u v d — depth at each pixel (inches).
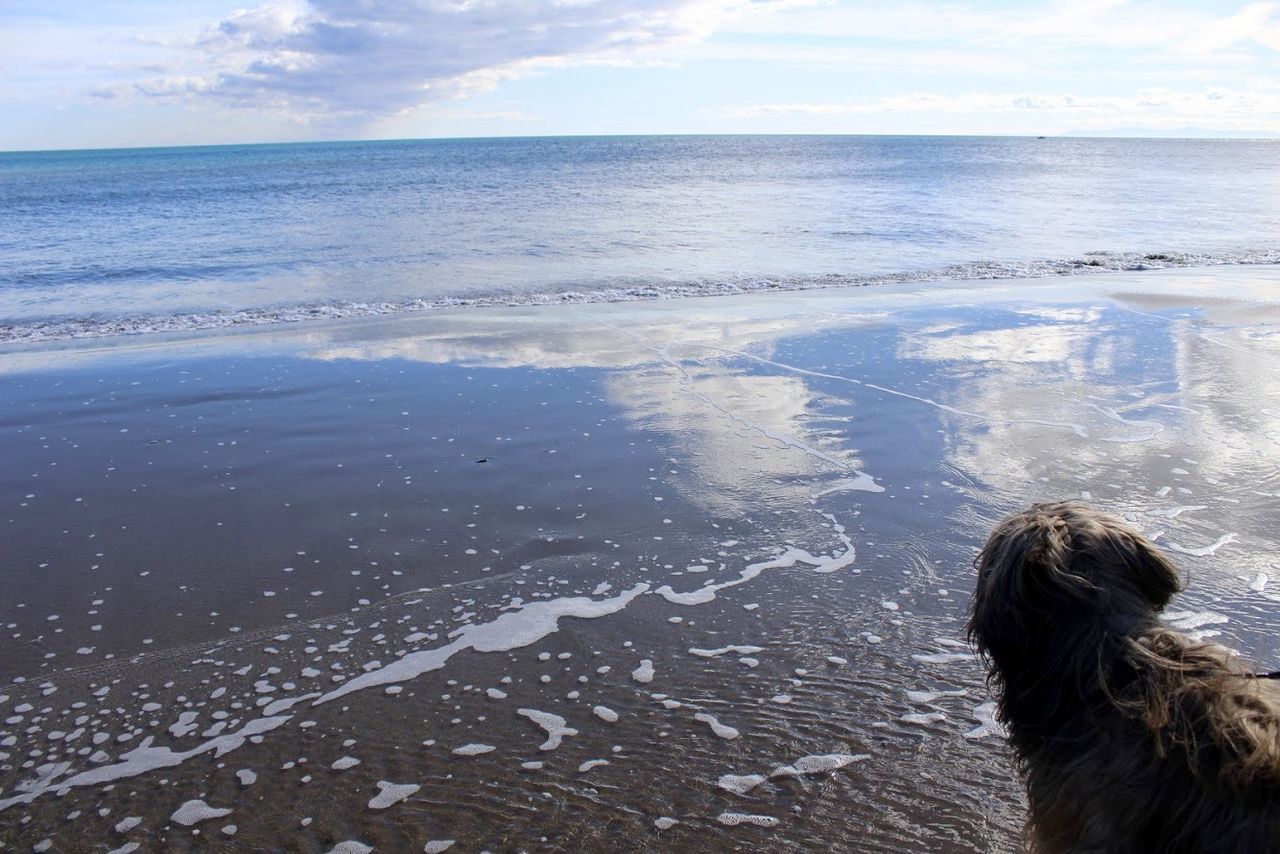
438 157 3639.3
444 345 400.5
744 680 156.9
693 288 566.9
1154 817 69.5
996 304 479.2
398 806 127.6
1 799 131.0
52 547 210.5
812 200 1263.5
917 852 117.6
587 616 178.9
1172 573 84.7
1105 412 290.7
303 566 200.2
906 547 204.4
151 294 573.9
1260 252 718.5
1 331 465.4
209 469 256.4
